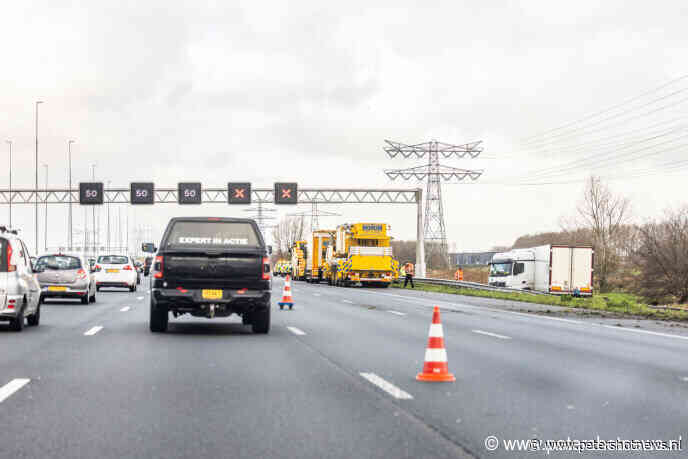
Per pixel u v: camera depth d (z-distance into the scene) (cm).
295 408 788
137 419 727
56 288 2619
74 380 962
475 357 1259
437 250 7281
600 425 717
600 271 6731
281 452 604
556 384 966
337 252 5719
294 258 7838
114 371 1045
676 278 4997
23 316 1642
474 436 665
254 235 1647
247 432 674
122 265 3819
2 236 1568
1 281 1551
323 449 614
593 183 7012
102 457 585
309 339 1523
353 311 2489
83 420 720
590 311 2722
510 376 1034
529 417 750
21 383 935
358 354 1272
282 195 6706
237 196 6762
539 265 5631
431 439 652
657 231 5200
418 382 968
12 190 7219
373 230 5272
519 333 1745
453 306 2911
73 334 1574
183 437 653
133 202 6719
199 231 1639
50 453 596
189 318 2089
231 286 1544
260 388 912
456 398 853
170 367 1090
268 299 1573
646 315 2531
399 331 1733
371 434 669
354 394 875
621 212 6944
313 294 3956
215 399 837
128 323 1864
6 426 692
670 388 947
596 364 1184
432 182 7144
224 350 1311
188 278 1533
